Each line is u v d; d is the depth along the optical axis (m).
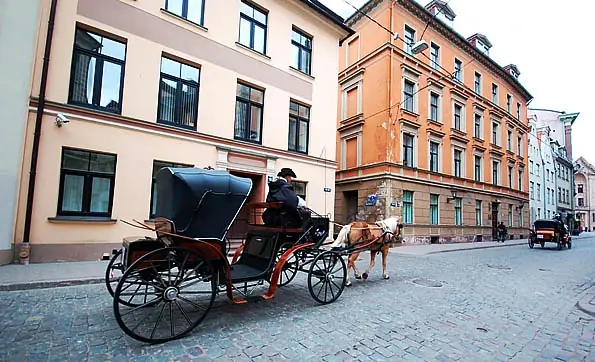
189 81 10.33
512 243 21.64
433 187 18.78
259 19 12.36
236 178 4.65
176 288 3.88
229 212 4.43
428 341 3.95
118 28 8.91
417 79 18.52
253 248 5.59
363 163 18.03
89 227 8.23
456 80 20.91
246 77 11.56
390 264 10.43
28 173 7.50
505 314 5.22
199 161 10.16
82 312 4.60
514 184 26.70
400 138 17.16
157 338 3.67
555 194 37.81
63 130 7.93
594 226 58.41
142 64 9.27
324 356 3.43
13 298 5.22
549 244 23.94
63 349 3.39
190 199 4.09
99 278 6.47
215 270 4.36
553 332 4.44
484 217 22.66
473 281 7.93
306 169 13.23
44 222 7.65
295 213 5.37
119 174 8.69
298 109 13.45
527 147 29.23
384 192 16.44
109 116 8.54
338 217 19.34
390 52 17.06
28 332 3.83
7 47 7.30
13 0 7.43
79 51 8.45
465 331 4.35
